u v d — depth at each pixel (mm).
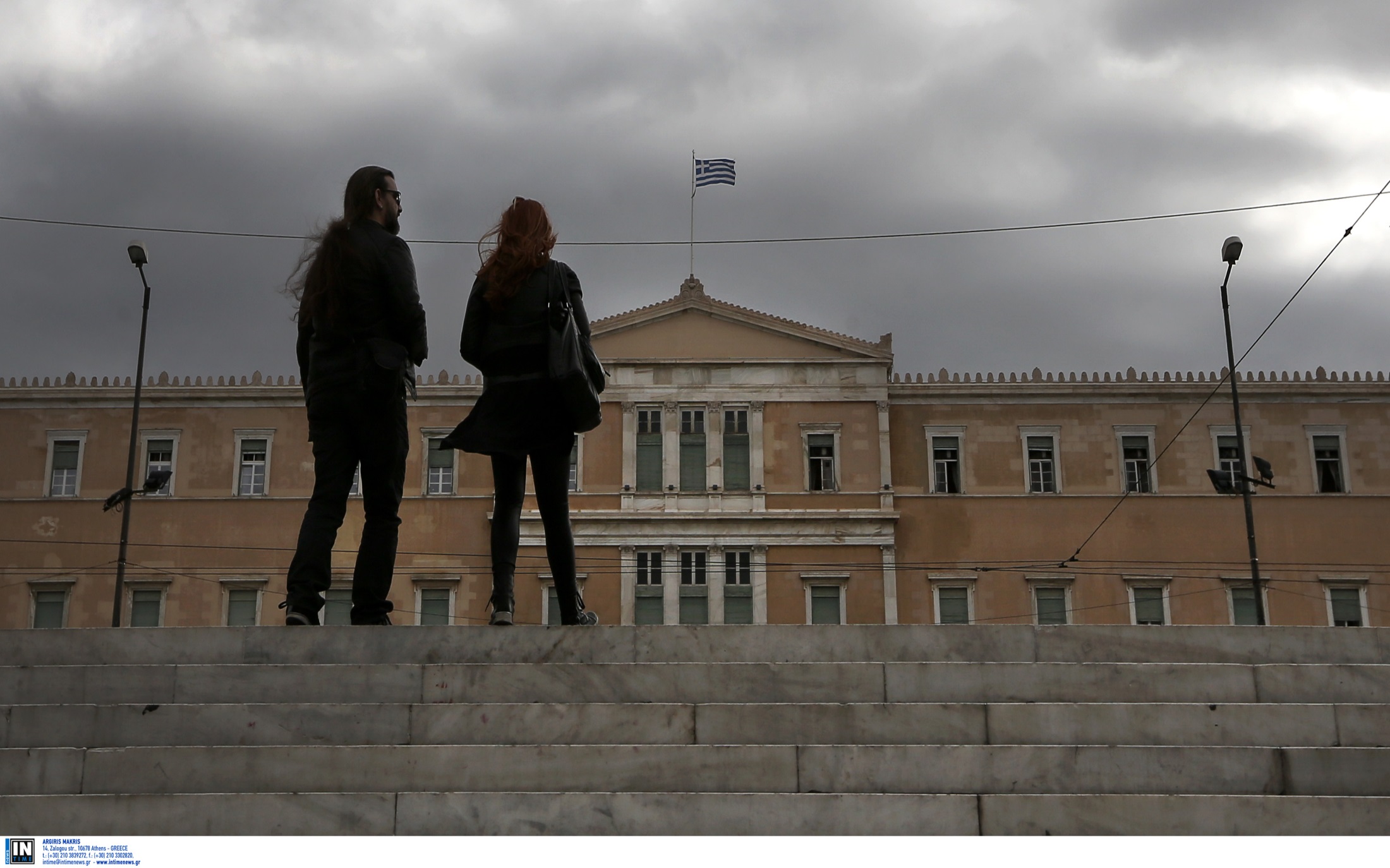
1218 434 52469
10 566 51250
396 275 11070
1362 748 8969
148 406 52812
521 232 11266
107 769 8734
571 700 9562
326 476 11086
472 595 50906
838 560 51281
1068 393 52844
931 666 9703
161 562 51406
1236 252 37125
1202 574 51281
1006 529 51844
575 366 10898
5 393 52500
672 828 8477
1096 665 9719
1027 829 8477
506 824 8438
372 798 8445
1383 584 51156
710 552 51219
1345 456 52188
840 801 8523
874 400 52500
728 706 9227
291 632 10000
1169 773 8867
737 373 52969
